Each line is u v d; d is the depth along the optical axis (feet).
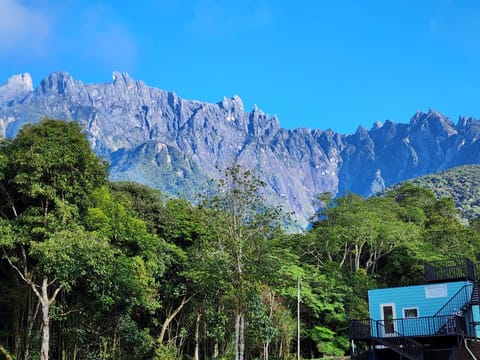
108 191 123.13
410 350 101.91
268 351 149.18
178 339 140.87
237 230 109.19
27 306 107.24
